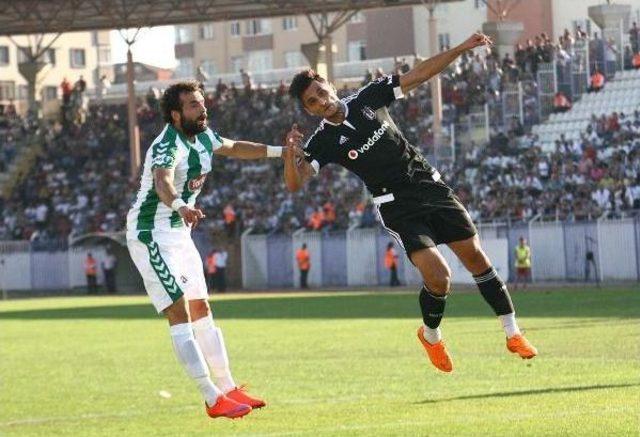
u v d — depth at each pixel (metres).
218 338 23.86
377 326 56.25
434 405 27.84
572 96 111.38
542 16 161.75
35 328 65.94
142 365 42.75
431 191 24.52
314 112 24.28
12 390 36.59
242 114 126.81
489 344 43.00
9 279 120.12
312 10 117.81
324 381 34.69
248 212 113.31
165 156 22.95
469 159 105.50
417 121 114.56
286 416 27.56
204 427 26.83
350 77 146.88
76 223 122.75
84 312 81.06
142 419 28.94
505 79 112.12
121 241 114.62
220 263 107.06
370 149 24.17
